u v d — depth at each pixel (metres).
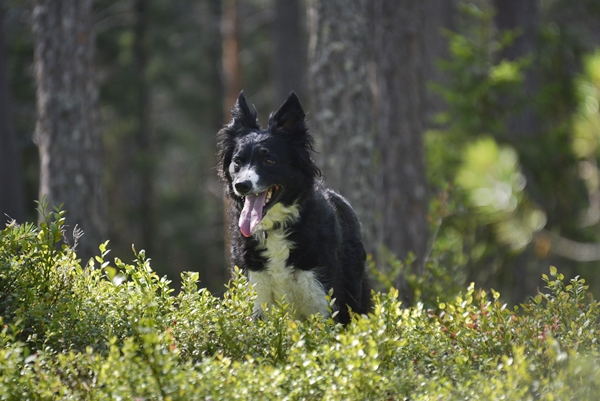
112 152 38.62
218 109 41.81
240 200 9.38
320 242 8.95
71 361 6.07
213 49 41.62
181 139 41.62
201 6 41.75
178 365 6.29
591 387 5.60
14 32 30.67
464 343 7.10
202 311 7.25
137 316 6.81
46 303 7.40
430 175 19.66
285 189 8.98
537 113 21.34
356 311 9.59
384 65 16.42
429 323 7.92
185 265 39.50
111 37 34.78
